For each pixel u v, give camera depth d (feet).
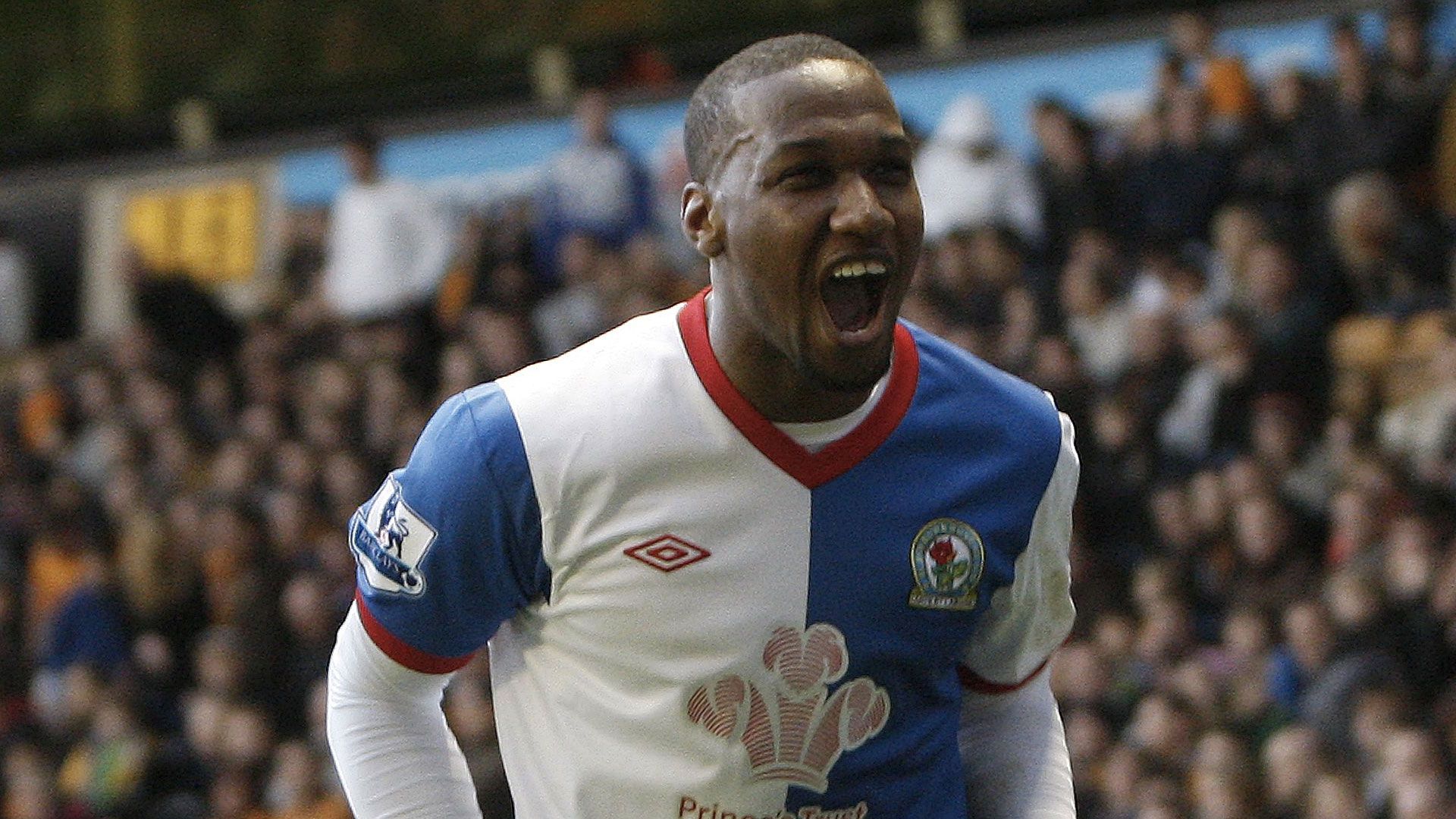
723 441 22.31
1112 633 67.92
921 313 85.87
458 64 124.98
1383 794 56.59
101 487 105.50
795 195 20.99
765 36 117.08
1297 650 62.95
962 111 91.97
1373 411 75.05
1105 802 62.54
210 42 129.39
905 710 23.38
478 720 70.49
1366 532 66.85
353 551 24.04
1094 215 89.30
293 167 121.08
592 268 98.53
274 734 84.17
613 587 22.39
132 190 124.67
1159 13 103.14
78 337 124.26
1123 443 77.66
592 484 22.17
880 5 113.80
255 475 98.58
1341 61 85.40
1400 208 80.38
